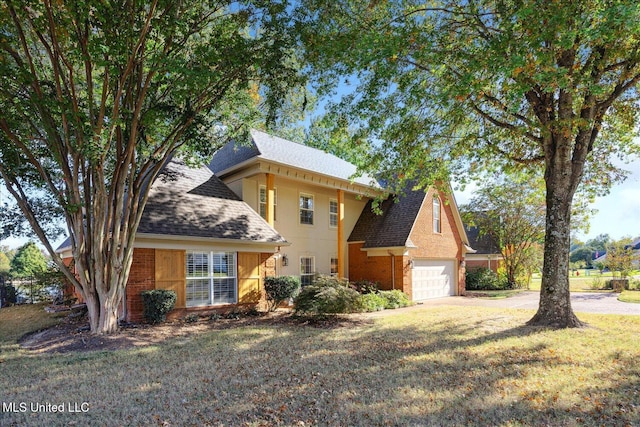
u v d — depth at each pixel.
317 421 4.43
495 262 29.38
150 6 8.00
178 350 8.01
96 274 9.55
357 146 11.67
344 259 19.55
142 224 11.18
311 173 16.28
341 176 17.84
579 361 6.74
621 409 4.68
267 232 14.30
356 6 9.45
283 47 9.66
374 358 7.18
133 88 9.34
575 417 4.48
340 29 9.38
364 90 9.83
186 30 8.78
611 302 16.44
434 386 5.55
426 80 10.15
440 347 8.01
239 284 13.35
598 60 8.55
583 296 19.48
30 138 9.23
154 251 11.45
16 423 4.53
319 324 11.27
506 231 25.28
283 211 16.88
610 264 25.48
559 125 8.80
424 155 11.62
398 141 11.10
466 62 8.86
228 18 9.56
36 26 7.51
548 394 5.18
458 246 22.36
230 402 5.04
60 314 13.71
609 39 6.80
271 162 14.68
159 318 10.98
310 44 9.36
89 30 7.80
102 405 5.03
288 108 13.41
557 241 10.15
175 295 11.34
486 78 7.93
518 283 26.50
